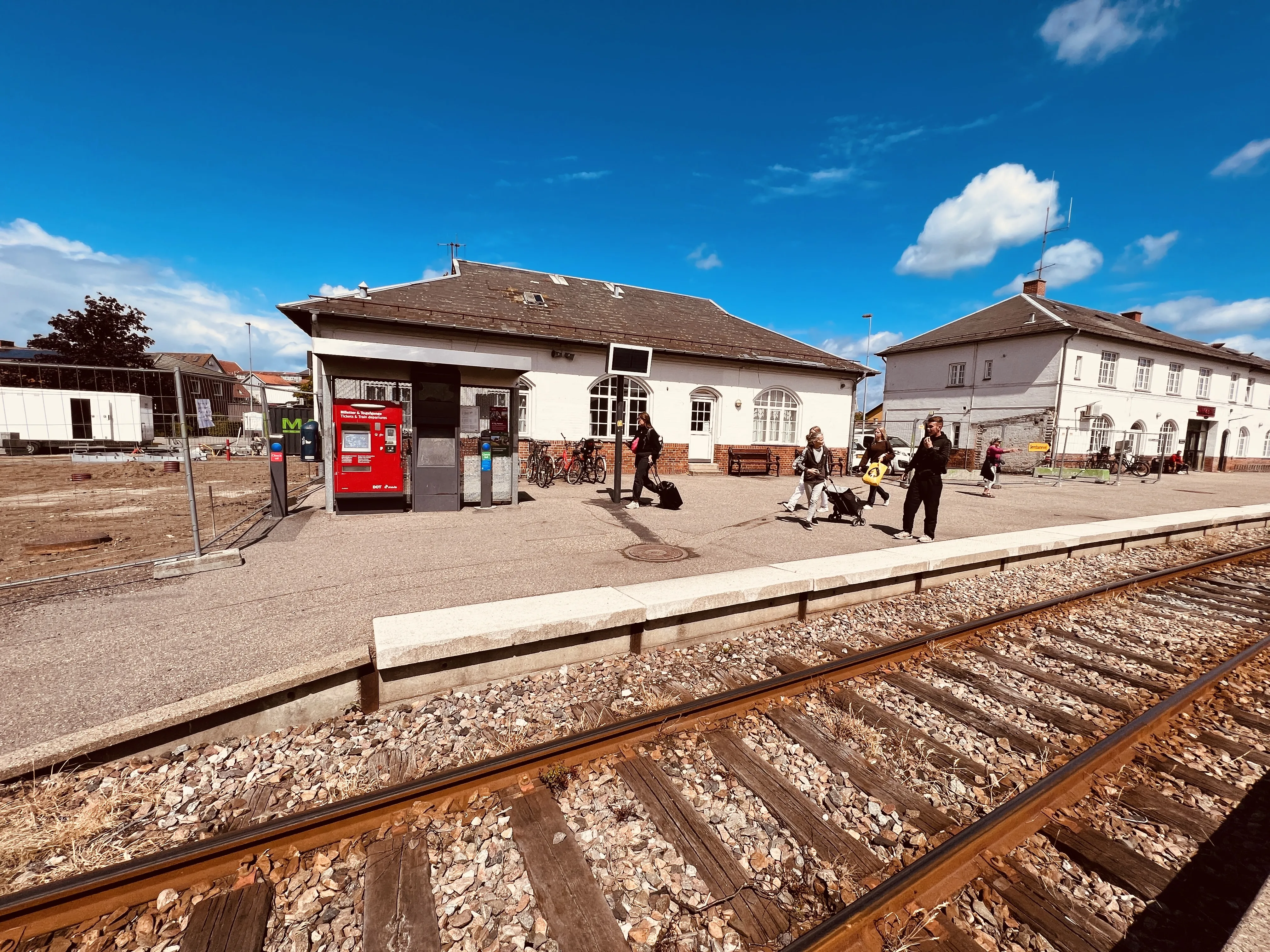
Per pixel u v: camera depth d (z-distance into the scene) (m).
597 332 15.93
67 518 8.76
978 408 28.11
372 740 3.19
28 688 3.23
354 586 5.16
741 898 2.17
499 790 2.75
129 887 2.09
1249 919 1.89
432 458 9.37
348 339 12.93
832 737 3.36
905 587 6.24
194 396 6.25
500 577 5.48
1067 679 4.35
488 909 2.12
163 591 5.01
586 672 4.11
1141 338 26.47
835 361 19.89
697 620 4.75
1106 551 8.74
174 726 2.93
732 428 18.28
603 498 11.58
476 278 17.55
